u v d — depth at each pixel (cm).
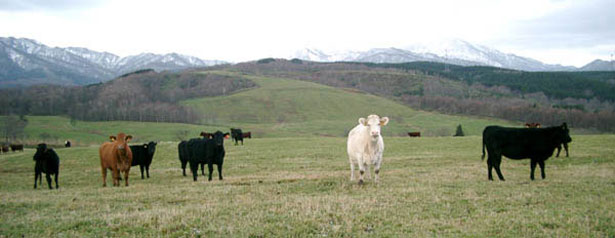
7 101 11406
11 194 1472
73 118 10569
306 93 15250
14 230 896
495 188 1238
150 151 1992
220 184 1544
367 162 1370
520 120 10738
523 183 1338
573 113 9625
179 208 1056
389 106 13650
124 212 1039
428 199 1098
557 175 1532
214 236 812
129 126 9769
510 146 1410
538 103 13375
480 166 1984
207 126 10219
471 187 1272
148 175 2045
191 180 1791
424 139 4006
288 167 2259
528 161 2061
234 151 3356
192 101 14075
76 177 2156
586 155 2275
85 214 1030
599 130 8844
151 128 9512
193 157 1755
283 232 827
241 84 17675
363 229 843
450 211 970
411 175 1650
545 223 860
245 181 1609
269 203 1084
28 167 3072
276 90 15838
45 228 904
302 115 12600
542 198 1085
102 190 1492
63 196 1344
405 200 1090
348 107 13538
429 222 880
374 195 1166
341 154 2925
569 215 915
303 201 1091
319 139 4366
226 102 13938
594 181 1350
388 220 894
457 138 4034
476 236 791
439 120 11019
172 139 8150
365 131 1356
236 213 983
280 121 11850
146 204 1146
